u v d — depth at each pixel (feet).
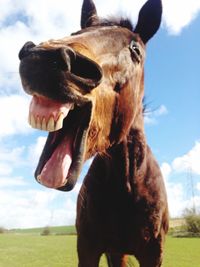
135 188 2.92
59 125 1.74
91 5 3.44
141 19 3.10
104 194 2.93
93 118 2.10
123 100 2.49
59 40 1.95
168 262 10.78
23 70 1.71
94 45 2.27
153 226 2.97
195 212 30.71
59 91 1.71
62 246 16.40
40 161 1.94
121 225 2.94
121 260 3.95
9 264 10.51
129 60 2.58
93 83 1.82
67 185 1.85
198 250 14.11
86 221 3.01
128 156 2.89
